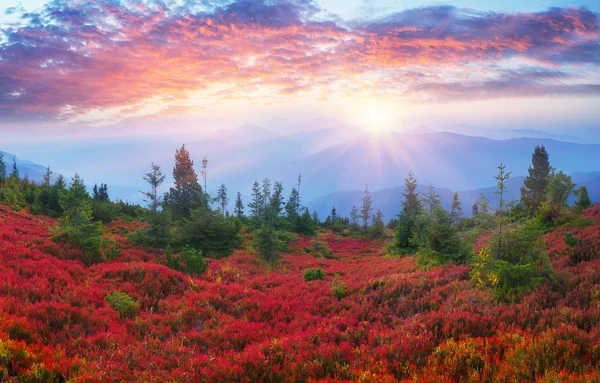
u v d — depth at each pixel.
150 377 6.61
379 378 6.47
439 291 12.53
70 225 19.12
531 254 11.60
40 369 6.06
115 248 20.02
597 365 6.04
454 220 19.38
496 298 10.62
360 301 13.10
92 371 6.45
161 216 26.59
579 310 8.52
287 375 6.90
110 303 10.91
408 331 9.08
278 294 14.77
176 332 9.95
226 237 28.52
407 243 28.94
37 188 48.31
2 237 17.62
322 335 9.30
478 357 6.86
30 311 8.79
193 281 15.27
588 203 28.36
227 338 9.38
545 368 6.04
